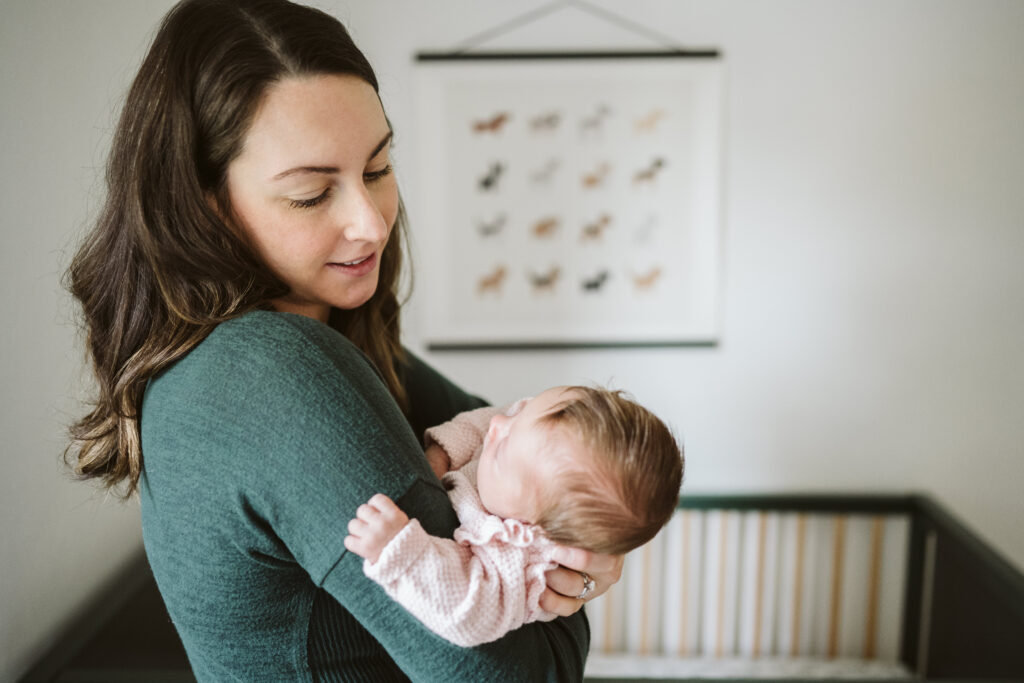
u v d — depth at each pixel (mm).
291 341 560
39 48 1355
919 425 2447
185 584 592
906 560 2510
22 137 1305
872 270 2365
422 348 2443
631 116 2299
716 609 2570
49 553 1421
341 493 532
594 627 2596
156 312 618
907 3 2219
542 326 2430
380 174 683
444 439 854
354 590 542
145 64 614
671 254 2375
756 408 2463
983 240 2332
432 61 2260
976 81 2250
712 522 2521
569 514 747
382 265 841
